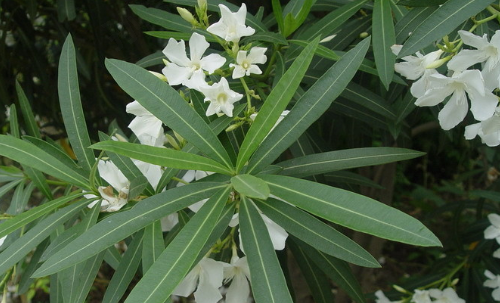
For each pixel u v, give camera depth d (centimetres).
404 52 39
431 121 111
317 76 55
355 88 55
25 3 81
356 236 107
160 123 42
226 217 36
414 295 69
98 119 99
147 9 53
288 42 51
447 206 90
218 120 40
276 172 41
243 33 43
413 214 168
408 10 49
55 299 47
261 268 32
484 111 38
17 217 38
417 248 159
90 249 32
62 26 84
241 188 32
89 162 43
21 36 85
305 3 47
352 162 43
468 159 162
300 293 99
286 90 35
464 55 39
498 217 64
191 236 32
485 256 81
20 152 38
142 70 37
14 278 48
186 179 48
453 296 67
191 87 40
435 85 39
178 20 53
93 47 92
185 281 40
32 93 91
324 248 35
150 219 34
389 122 58
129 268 41
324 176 58
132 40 96
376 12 47
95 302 141
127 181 42
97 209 40
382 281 148
